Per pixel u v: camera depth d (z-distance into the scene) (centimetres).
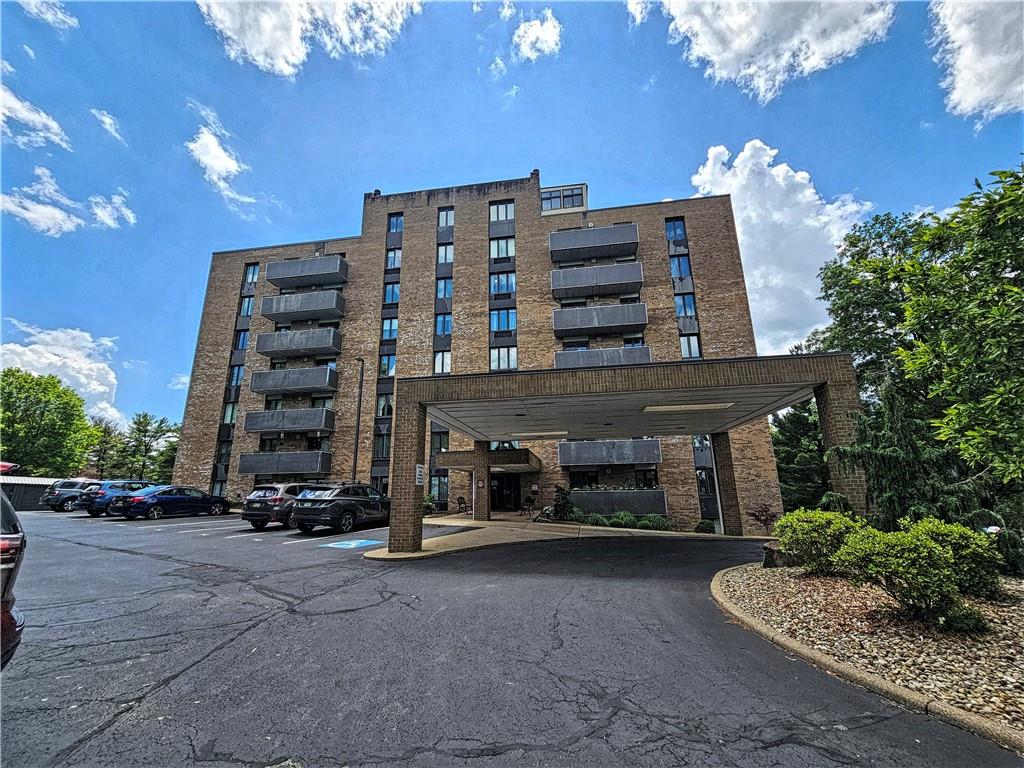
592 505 2072
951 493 698
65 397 3997
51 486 2425
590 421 1398
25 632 477
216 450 2703
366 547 1112
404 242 2786
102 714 307
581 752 262
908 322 510
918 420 756
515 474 2400
